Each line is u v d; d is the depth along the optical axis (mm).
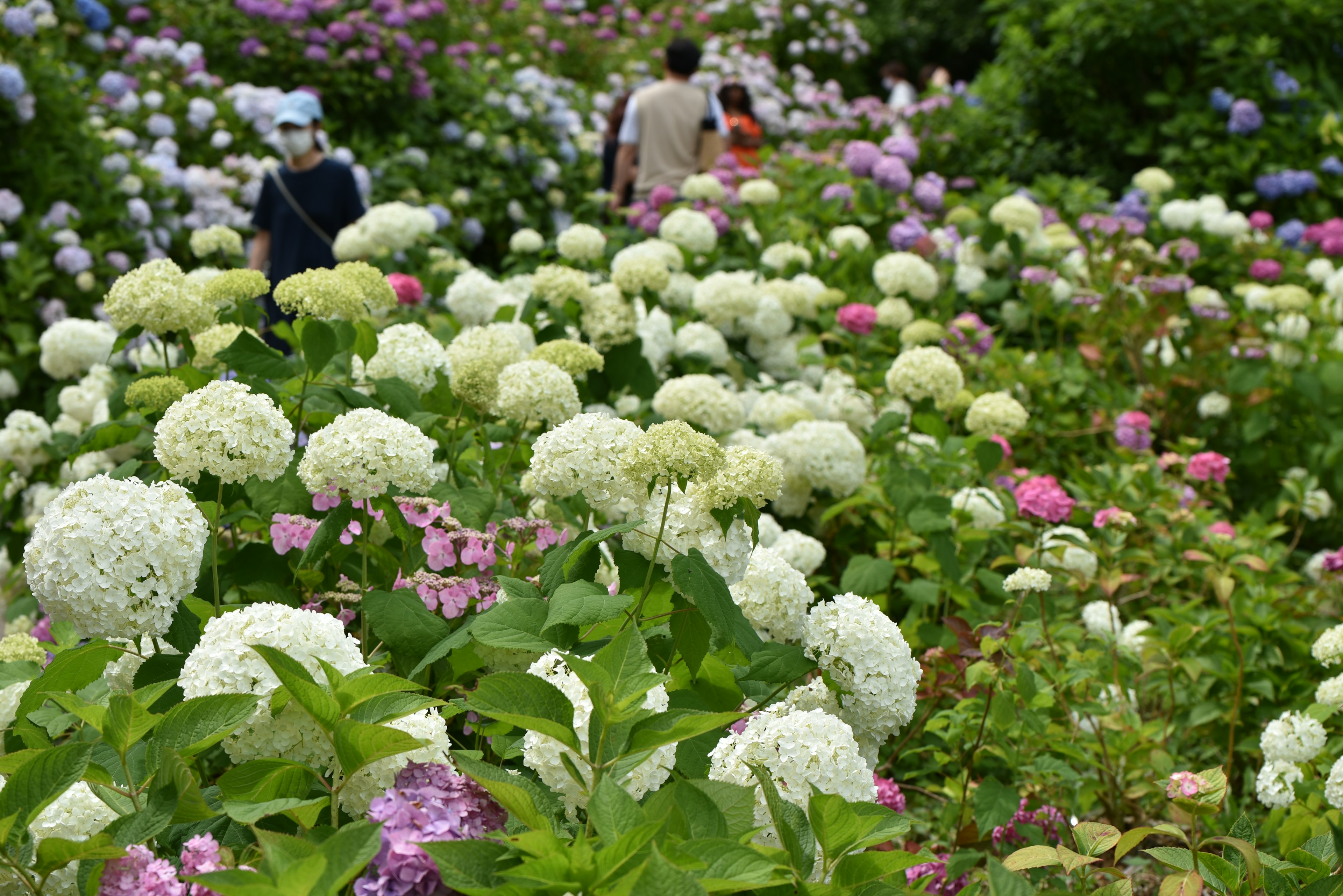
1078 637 3400
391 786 1670
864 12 16828
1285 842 2145
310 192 5758
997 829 2812
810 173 8039
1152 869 3078
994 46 20234
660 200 6902
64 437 4203
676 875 1248
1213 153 8711
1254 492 5699
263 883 1285
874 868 1574
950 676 3041
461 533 2395
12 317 5859
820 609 2205
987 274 6656
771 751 1824
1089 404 5738
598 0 16281
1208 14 9141
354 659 1803
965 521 3746
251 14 9336
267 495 2439
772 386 4895
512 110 10305
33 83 6324
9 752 2115
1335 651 2842
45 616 3375
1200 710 3395
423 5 10250
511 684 1633
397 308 4383
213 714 1606
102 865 1477
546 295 4027
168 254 7254
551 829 1490
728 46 14586
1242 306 6387
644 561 2191
